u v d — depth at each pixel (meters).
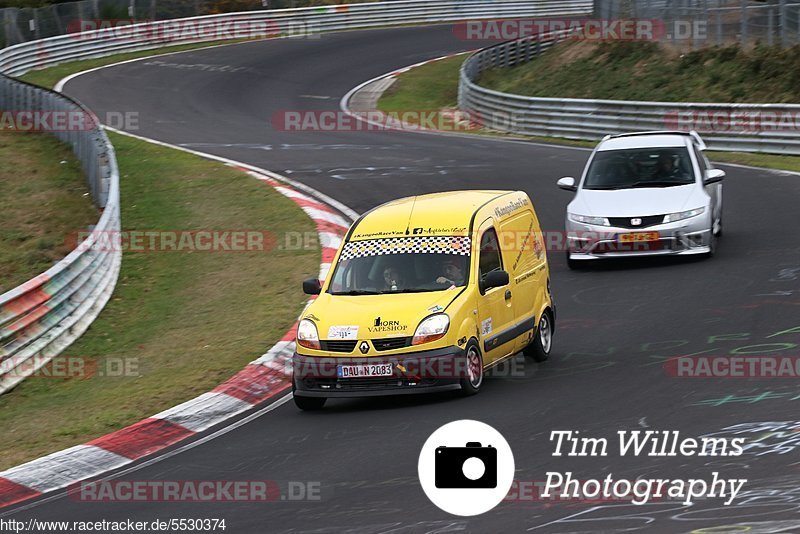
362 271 40.06
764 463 27.48
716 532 23.06
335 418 36.81
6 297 48.50
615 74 138.38
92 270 59.50
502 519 25.23
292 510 27.50
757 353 39.53
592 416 33.47
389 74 174.12
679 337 43.38
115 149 109.50
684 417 32.41
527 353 42.91
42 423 40.50
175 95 155.00
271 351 45.78
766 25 128.50
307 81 169.00
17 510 30.48
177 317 56.84
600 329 46.47
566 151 103.69
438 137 120.62
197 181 90.81
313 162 100.69
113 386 44.97
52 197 87.19
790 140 95.75
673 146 61.81
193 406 39.28
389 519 25.95
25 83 116.94
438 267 39.31
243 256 67.38
